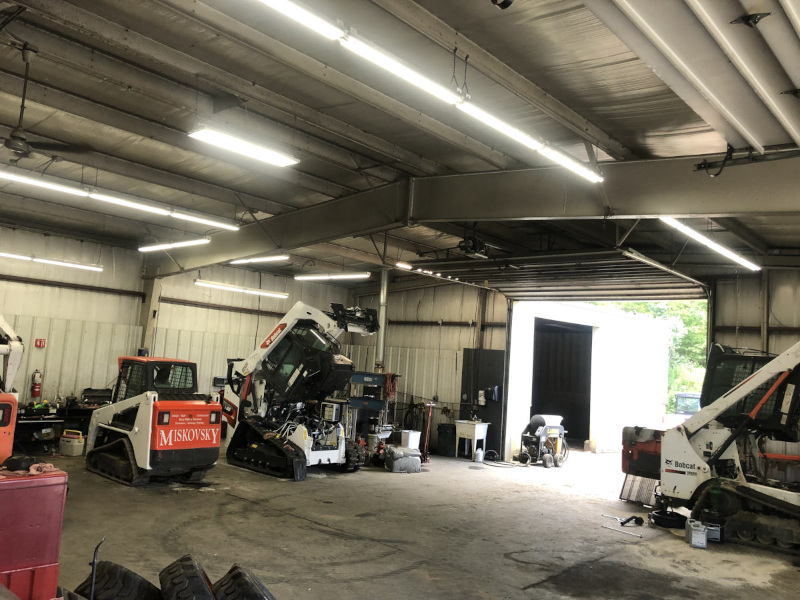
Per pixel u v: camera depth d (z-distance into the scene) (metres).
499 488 10.13
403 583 5.25
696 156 6.27
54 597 3.03
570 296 13.36
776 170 5.84
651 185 6.48
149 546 5.82
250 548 5.95
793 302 10.41
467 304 15.23
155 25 4.96
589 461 14.54
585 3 3.64
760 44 3.79
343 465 10.80
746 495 7.25
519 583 5.45
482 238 11.21
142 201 8.54
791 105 4.55
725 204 6.05
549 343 20.14
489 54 4.95
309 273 16.62
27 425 10.73
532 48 4.82
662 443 8.20
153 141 7.49
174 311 14.28
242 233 11.26
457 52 4.73
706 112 4.93
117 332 13.43
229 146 6.12
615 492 10.38
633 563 6.30
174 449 8.41
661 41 3.82
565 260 10.36
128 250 13.76
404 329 16.47
